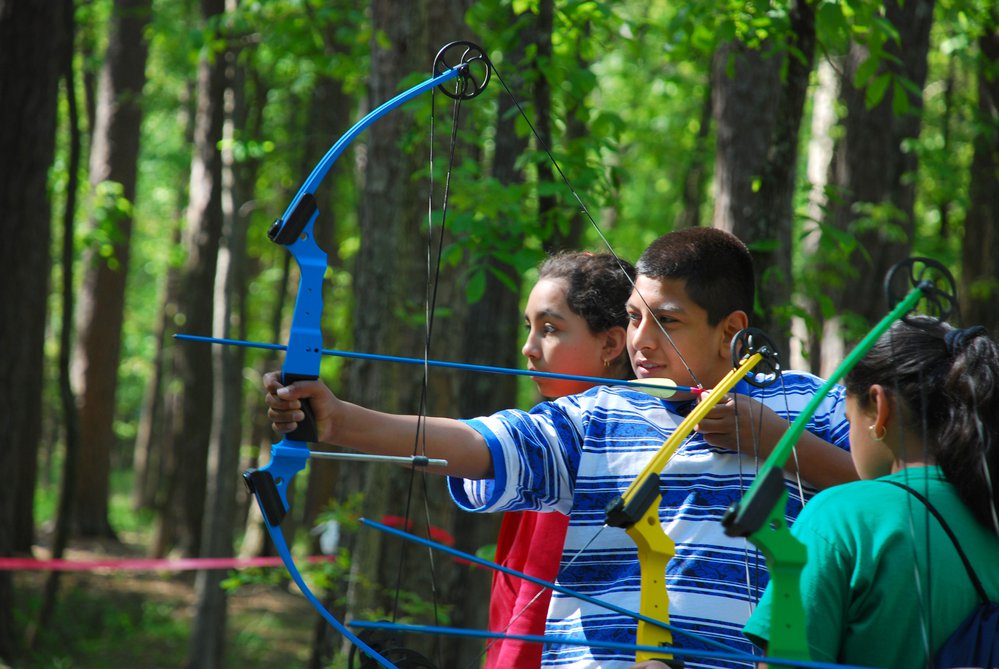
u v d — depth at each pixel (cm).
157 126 2731
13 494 1095
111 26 1998
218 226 1752
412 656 309
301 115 1745
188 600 1691
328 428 279
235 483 1126
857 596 238
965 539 240
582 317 360
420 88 291
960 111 1323
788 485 307
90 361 2102
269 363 2044
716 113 698
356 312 755
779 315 588
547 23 666
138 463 2838
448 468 295
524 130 665
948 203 1376
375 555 695
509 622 347
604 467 307
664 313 311
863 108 1112
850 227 1066
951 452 244
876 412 257
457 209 700
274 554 1783
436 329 733
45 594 1291
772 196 596
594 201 653
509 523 372
